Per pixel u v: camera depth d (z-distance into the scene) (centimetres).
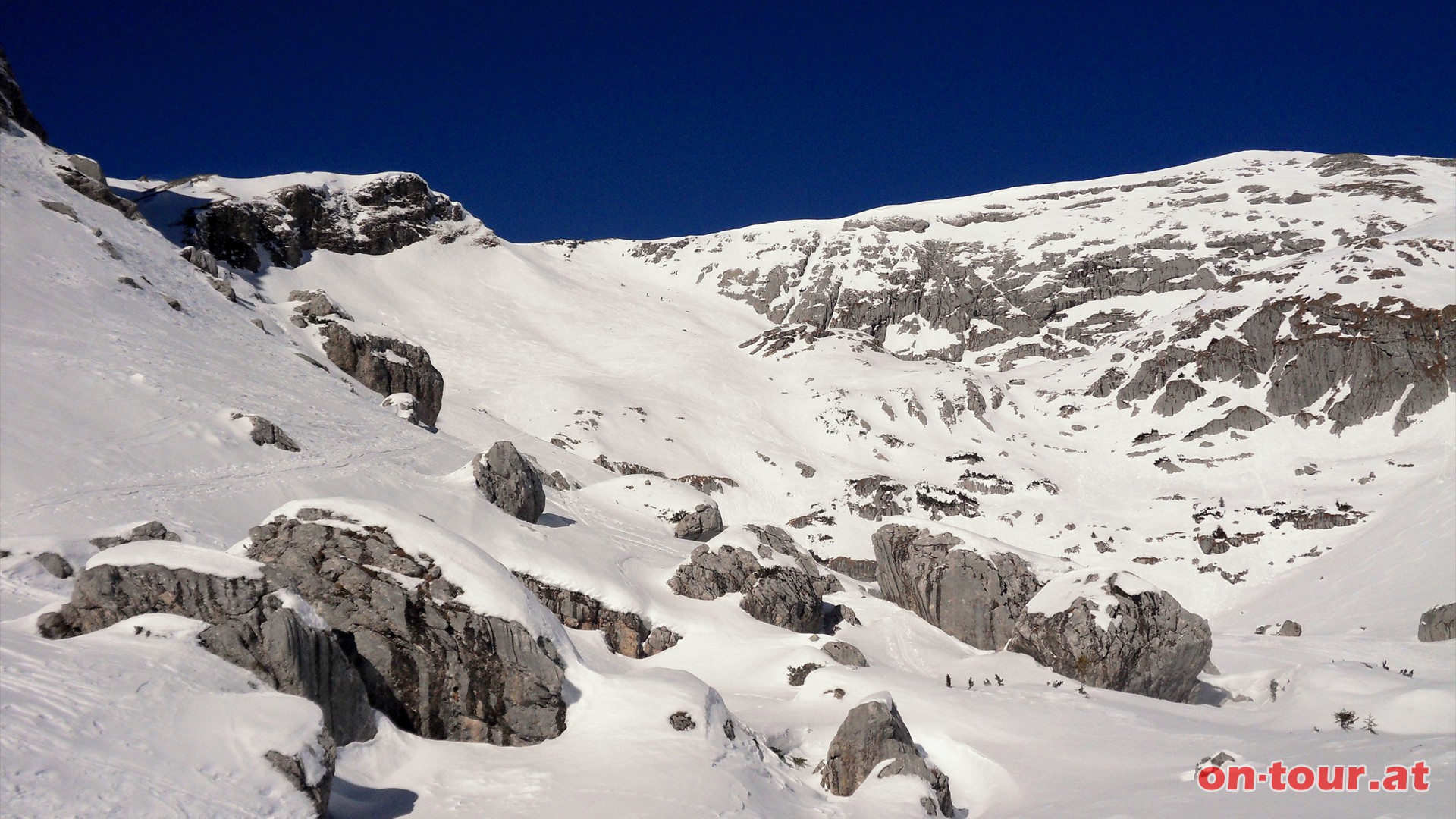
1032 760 2277
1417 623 5156
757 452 9700
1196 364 9931
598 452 8819
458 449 5141
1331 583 6425
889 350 14812
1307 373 9038
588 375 11275
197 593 1734
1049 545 7888
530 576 3222
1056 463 9488
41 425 3244
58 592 2189
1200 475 8644
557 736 2002
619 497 4872
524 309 13812
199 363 4553
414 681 1981
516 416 9575
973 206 18650
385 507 2248
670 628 3291
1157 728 2456
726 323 15150
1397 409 8450
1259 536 7438
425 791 1748
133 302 4919
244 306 5997
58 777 1241
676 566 3756
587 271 17050
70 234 5331
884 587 4278
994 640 3831
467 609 2072
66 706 1382
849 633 3769
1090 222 16862
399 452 4519
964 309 15538
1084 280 15238
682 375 11481
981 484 8944
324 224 13275
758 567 3684
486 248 15250
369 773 1758
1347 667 2950
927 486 8788
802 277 16975
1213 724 2572
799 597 3669
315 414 4606
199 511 3034
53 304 4388
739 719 2470
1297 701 2688
